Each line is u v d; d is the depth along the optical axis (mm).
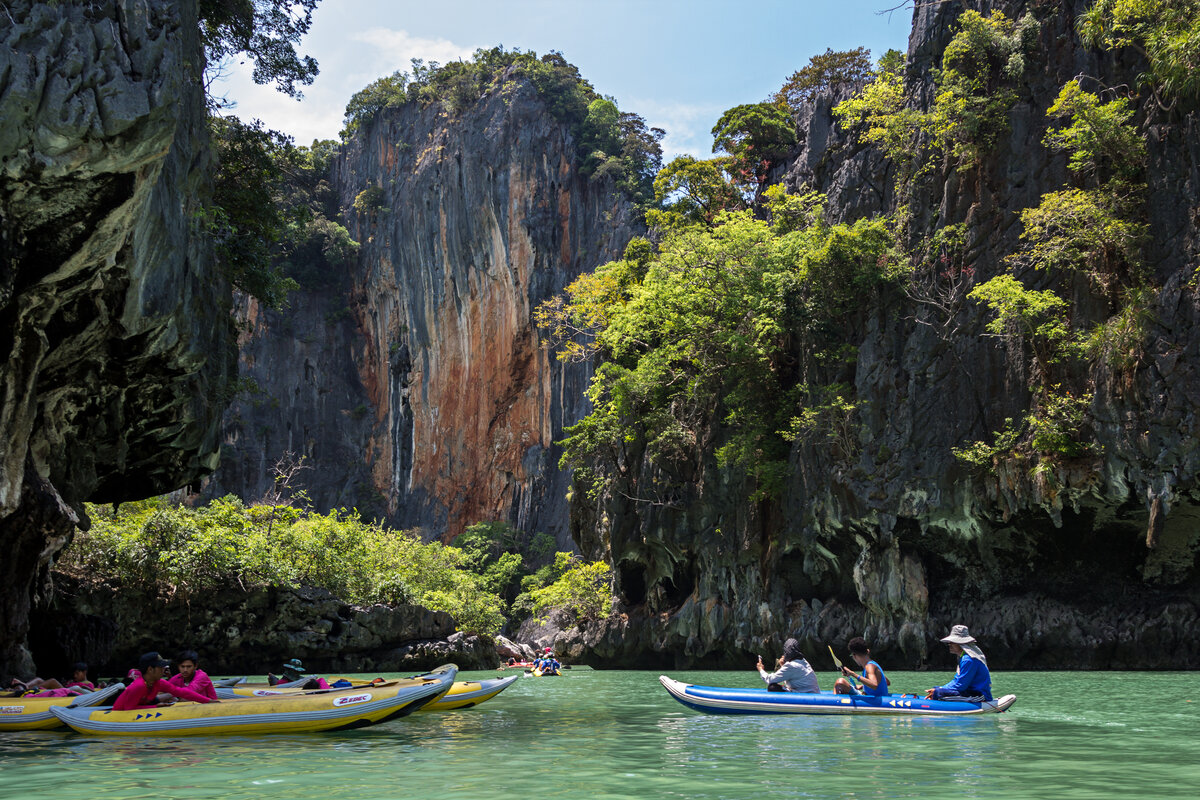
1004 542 29266
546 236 78500
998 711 11891
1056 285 28469
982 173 30859
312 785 6859
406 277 85375
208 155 17469
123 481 22359
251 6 21375
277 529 34938
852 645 12375
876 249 31844
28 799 6406
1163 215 26719
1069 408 26906
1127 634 27000
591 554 47281
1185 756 8180
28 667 17781
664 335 38844
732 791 6461
